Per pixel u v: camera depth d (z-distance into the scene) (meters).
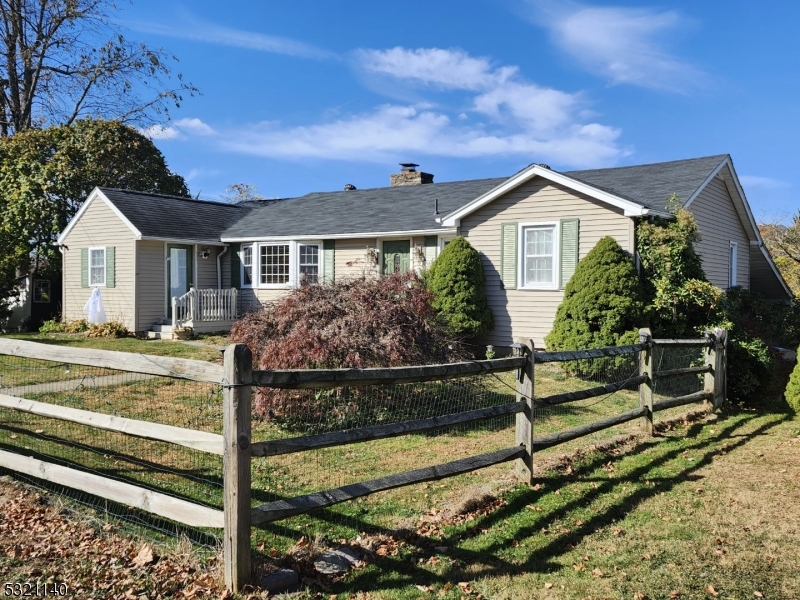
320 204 21.89
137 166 27.27
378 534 4.47
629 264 11.80
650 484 5.73
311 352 7.29
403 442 7.05
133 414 7.80
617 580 3.83
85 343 15.71
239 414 3.50
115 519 4.62
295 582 3.73
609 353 6.99
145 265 18.28
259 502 5.00
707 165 14.77
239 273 20.14
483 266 14.38
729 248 16.67
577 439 7.30
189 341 16.48
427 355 8.19
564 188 13.21
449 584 3.77
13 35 26.45
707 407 9.14
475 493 5.27
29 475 5.61
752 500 5.26
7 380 10.05
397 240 17.67
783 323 16.41
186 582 3.65
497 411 5.41
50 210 21.36
